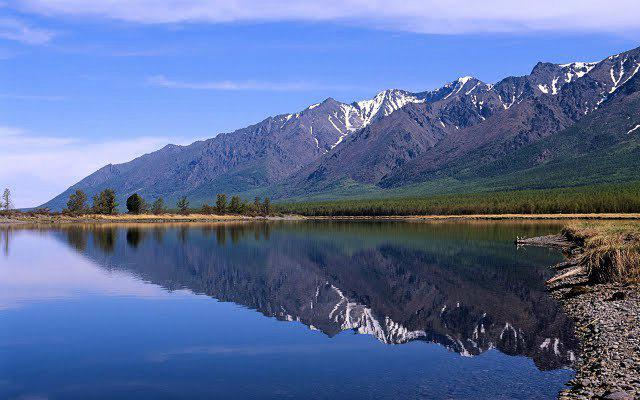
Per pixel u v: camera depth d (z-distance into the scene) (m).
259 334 32.72
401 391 22.81
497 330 33.19
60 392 23.33
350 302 43.66
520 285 49.91
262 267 66.62
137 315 37.97
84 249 88.31
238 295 46.47
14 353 28.69
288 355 28.31
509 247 89.56
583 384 21.88
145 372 25.69
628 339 27.22
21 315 37.78
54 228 160.38
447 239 110.81
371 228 164.50
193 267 65.69
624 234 60.38
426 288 50.28
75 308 40.16
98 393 23.20
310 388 23.34
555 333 31.14
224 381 24.41
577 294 41.06
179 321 36.06
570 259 65.00
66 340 31.17
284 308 40.88
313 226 181.12
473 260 71.50
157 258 75.31
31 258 74.44
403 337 31.98
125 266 65.94
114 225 182.75
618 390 20.36
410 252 84.69
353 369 25.81
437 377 24.44
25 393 23.23
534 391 22.20
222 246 96.00
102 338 31.73
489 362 26.48
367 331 33.62
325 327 34.59
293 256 79.81
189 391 23.27
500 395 21.95
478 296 45.12
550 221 193.62
